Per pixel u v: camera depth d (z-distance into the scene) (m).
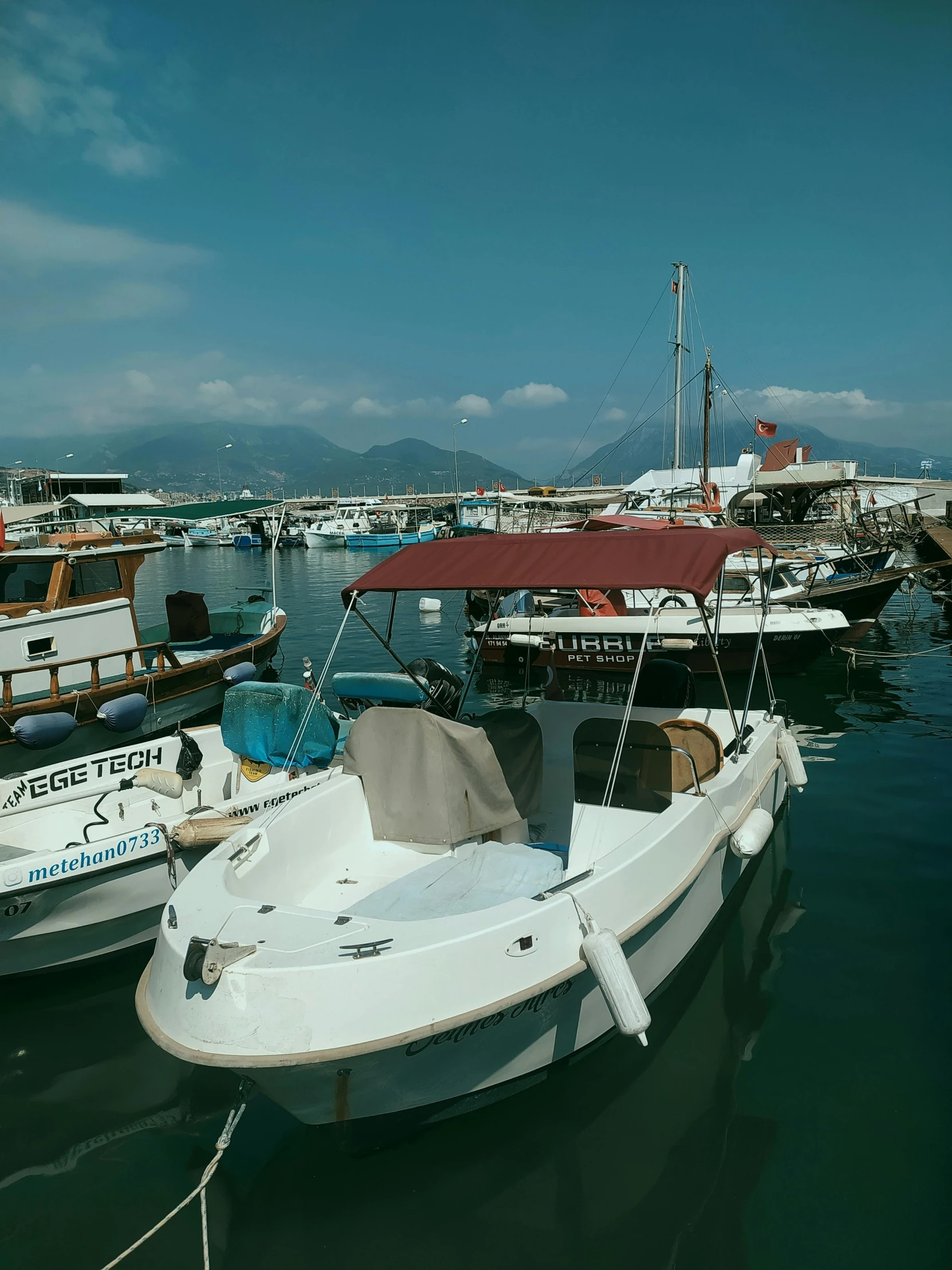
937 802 8.09
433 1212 3.51
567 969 3.79
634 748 4.96
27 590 10.59
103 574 11.29
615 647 14.02
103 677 11.16
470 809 4.87
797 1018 4.75
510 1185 3.63
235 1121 3.62
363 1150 3.76
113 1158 3.89
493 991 3.57
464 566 5.19
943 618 21.22
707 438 34.66
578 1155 3.77
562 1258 3.26
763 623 6.62
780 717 7.57
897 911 5.97
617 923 4.15
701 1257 3.24
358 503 93.75
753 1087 4.19
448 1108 3.83
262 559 53.53
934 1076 4.26
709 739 5.75
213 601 28.81
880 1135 3.86
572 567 4.85
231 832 5.49
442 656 17.64
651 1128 3.93
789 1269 3.18
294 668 17.11
